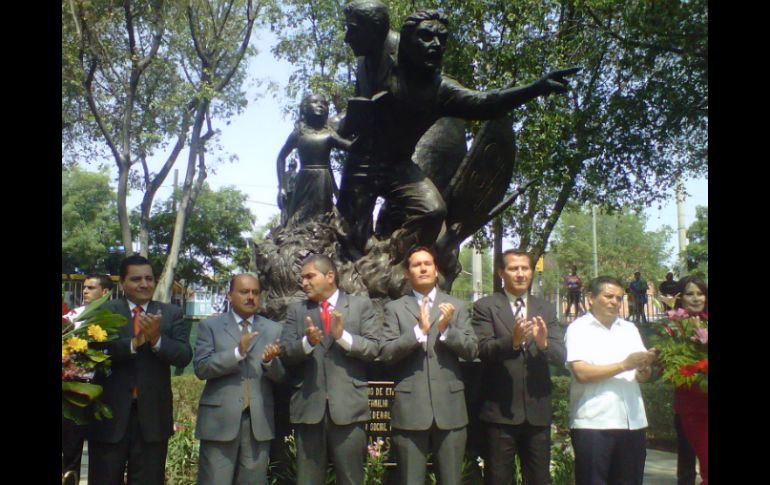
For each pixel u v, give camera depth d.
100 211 35.06
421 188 6.15
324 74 18.81
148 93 19.50
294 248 7.22
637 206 16.69
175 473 5.69
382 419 4.95
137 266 4.73
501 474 4.40
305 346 4.13
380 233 6.80
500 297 4.75
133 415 4.45
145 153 19.70
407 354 4.25
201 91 17.72
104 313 4.19
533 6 13.05
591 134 15.72
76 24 16.66
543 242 15.16
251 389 4.40
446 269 6.53
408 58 5.65
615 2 13.09
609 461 4.41
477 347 4.43
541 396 4.45
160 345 4.45
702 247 21.17
